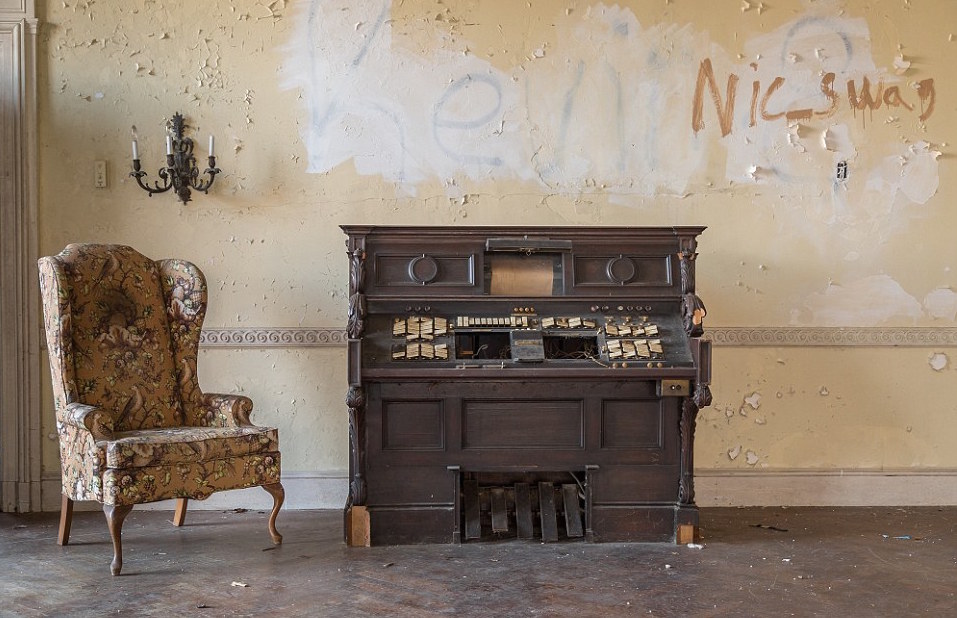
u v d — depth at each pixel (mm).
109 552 3699
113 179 4504
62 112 4480
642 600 3119
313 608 3014
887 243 4660
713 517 4375
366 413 3830
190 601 3082
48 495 4473
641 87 4602
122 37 4488
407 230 3895
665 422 3895
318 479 4551
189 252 4531
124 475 3377
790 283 4641
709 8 4605
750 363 4637
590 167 4605
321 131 4551
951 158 4660
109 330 3875
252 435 3721
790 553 3730
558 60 4586
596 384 3873
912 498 4641
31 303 4441
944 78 4648
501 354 4055
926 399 4672
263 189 4547
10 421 4434
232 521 4254
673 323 3963
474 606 3043
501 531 3895
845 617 2959
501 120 4578
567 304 3963
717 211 4629
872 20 4641
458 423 3848
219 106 4520
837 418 4656
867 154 4656
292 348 4559
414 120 4570
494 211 4590
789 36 4625
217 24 4512
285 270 4559
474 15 4574
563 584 3293
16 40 4406
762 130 4629
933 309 4672
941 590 3248
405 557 3639
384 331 3879
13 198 4418
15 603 3055
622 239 3973
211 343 4531
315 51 4543
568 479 4133
